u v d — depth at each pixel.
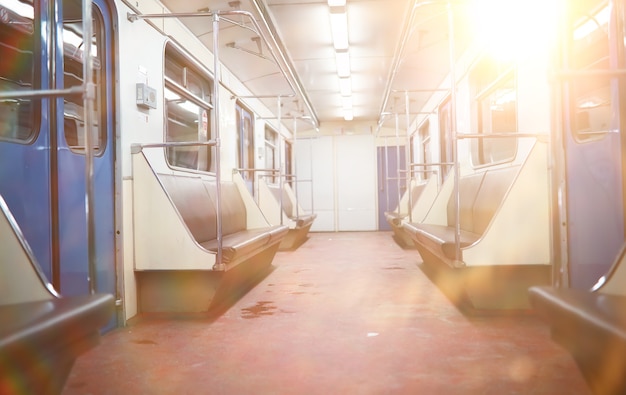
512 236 3.69
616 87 2.89
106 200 3.57
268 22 5.61
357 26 6.01
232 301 4.45
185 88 5.39
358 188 13.72
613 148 2.92
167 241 3.82
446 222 6.45
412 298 4.45
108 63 3.65
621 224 2.86
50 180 2.93
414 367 2.64
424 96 9.85
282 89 8.93
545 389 2.30
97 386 2.43
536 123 4.14
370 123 13.66
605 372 1.56
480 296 3.82
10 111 2.68
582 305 1.62
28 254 1.84
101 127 3.59
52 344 1.47
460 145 6.84
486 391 2.29
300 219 9.00
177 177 4.60
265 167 10.26
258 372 2.60
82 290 3.23
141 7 4.10
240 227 6.10
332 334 3.33
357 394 2.28
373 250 8.54
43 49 2.86
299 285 5.21
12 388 1.41
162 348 3.06
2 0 2.65
